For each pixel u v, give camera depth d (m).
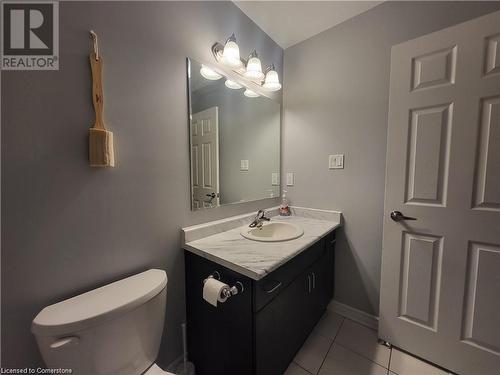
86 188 0.86
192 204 1.25
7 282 0.72
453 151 1.12
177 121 1.15
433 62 1.14
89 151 0.84
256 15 1.53
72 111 0.81
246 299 0.93
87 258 0.87
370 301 1.60
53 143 0.78
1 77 0.69
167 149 1.12
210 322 1.11
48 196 0.77
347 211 1.65
